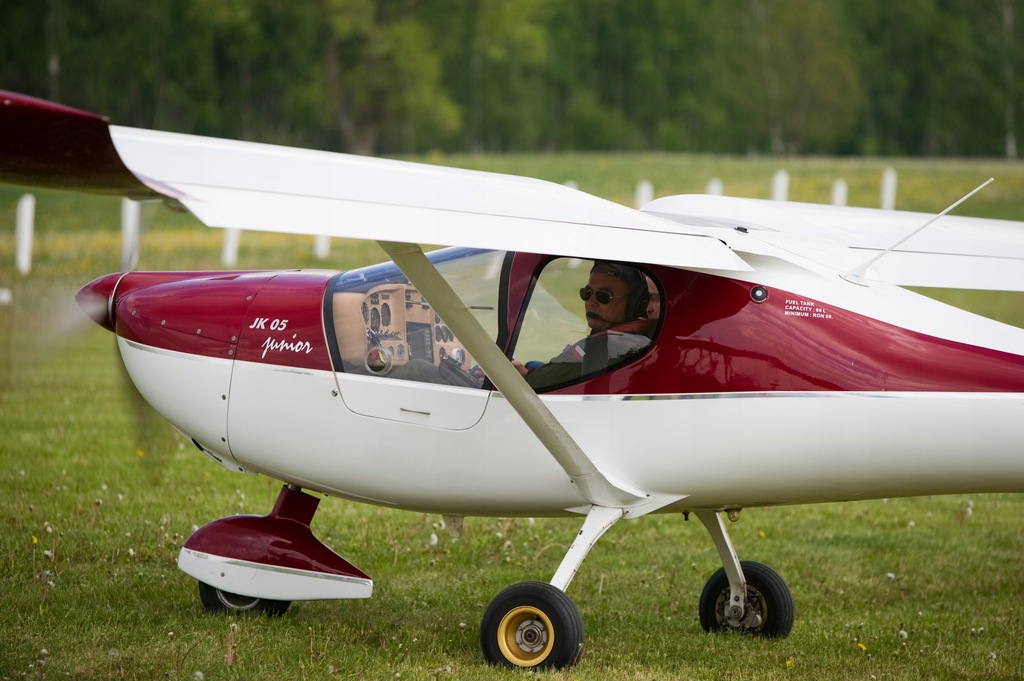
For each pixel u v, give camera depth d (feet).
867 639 38.27
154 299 36.96
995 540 53.16
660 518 55.06
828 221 41.34
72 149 20.76
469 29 403.13
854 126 608.19
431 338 33.55
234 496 52.95
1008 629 40.19
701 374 31.53
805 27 550.77
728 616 38.45
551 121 586.86
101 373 85.40
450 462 33.24
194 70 475.72
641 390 31.81
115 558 42.70
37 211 186.09
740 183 227.40
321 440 34.45
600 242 28.35
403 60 372.99
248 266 138.51
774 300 31.81
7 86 449.06
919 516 57.57
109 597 38.01
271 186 25.53
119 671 31.01
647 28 600.39
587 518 32.86
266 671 31.65
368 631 36.35
